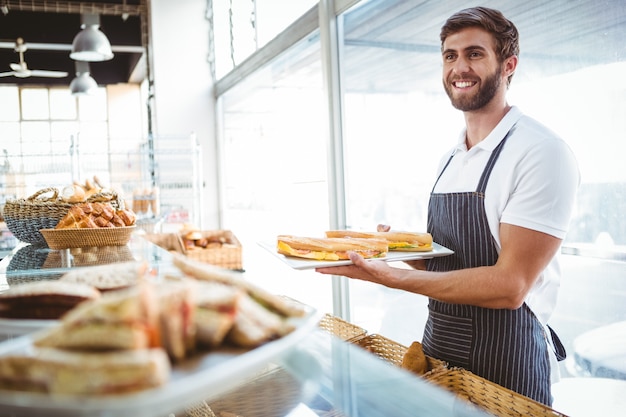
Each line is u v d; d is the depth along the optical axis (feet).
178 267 2.32
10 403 1.34
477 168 5.19
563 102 6.66
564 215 4.64
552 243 4.60
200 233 15.55
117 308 1.50
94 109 34.37
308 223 14.92
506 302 4.62
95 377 1.36
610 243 6.20
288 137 16.06
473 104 5.20
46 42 24.63
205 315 1.81
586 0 6.28
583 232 6.51
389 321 10.99
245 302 1.98
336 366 2.53
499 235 5.01
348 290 12.39
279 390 2.54
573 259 6.66
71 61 32.01
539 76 6.98
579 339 6.66
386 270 4.84
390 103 10.52
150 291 1.60
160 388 1.42
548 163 4.62
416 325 10.26
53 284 2.30
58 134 33.88
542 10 6.88
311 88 14.46
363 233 5.78
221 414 2.77
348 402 2.16
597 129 6.26
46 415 1.34
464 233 5.24
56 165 18.13
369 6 11.07
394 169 10.51
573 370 6.77
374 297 11.44
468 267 5.24
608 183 6.18
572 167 4.71
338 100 12.29
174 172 21.68
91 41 18.13
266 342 1.88
